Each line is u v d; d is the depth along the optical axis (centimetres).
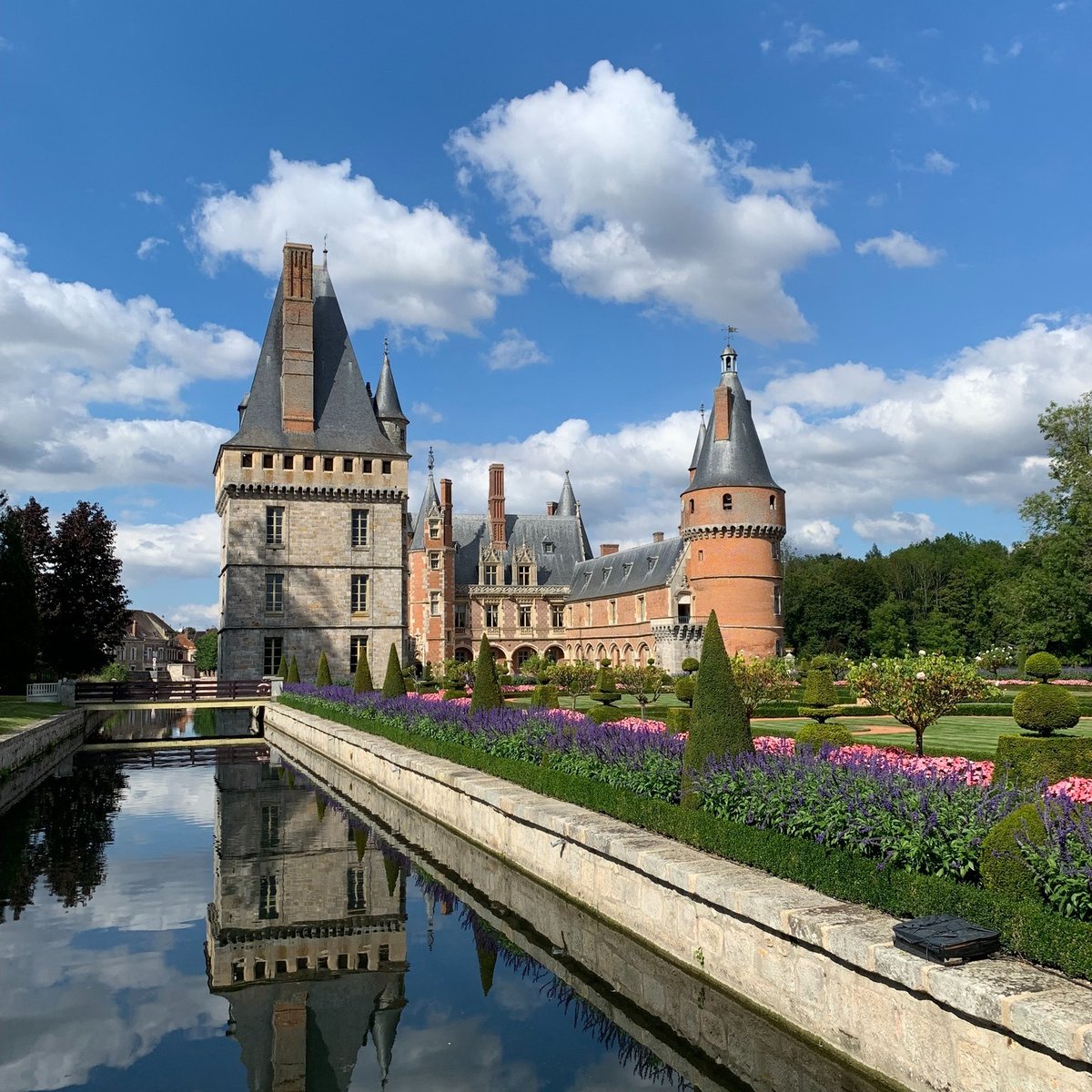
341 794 2656
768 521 6575
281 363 5572
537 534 9250
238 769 3278
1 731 2998
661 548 7400
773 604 6606
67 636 6153
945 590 9300
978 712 3516
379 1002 1099
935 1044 723
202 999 1105
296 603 5334
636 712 3688
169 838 2014
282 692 4903
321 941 1319
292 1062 937
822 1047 845
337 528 5425
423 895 1558
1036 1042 630
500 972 1205
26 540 6197
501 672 7212
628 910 1193
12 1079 896
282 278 5594
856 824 937
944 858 846
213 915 1437
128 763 3494
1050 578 5925
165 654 16538
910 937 753
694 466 7781
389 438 6141
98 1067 923
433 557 8300
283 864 1769
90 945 1292
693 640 6606
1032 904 741
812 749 1382
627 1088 885
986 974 702
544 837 1454
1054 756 1252
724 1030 980
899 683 1983
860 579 9500
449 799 1988
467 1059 945
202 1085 886
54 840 1997
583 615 8506
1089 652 5944
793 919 870
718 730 1276
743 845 1069
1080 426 5891
